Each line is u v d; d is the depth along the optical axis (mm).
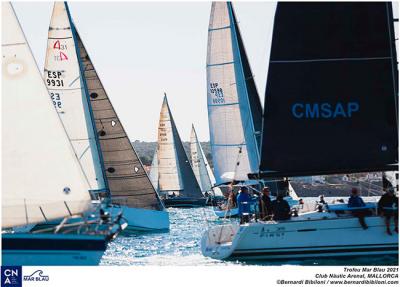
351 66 70438
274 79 70688
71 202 64438
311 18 70438
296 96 70625
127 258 77000
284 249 68812
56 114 65500
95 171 114938
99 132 117250
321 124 70562
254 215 73812
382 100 70438
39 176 64688
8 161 64500
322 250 68438
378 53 70438
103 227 62312
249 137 133750
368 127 70375
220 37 133375
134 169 117062
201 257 75625
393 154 70188
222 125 135000
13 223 63719
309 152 70562
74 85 115000
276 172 70688
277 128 70625
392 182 70188
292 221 68875
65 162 65062
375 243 68062
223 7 132625
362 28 70438
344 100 70438
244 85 133375
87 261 60250
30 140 65000
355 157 70375
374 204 69688
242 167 133875
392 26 70500
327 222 68500
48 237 59844
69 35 114812
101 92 117188
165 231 114188
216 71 134250
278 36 70438
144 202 117250
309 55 70562
